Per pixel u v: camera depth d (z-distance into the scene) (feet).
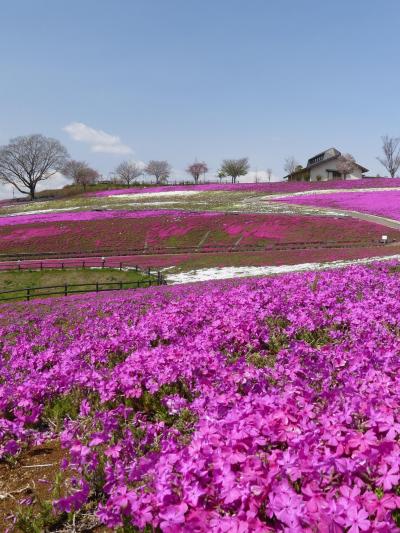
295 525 9.62
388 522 9.71
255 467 11.40
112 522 12.36
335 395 15.62
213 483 11.47
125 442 15.64
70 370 24.26
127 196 327.06
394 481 10.79
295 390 15.78
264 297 37.27
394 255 107.96
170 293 60.29
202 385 19.42
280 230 176.24
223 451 12.05
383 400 14.28
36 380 23.54
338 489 10.87
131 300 57.93
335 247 144.46
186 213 219.00
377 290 39.83
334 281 44.73
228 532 9.87
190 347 24.82
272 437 12.89
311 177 385.91
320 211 207.62
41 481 16.33
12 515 14.93
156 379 21.25
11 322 52.44
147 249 172.86
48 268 139.64
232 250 158.20
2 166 422.41
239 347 26.53
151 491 12.46
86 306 58.70
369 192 258.16
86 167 468.75
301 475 11.23
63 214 243.40
